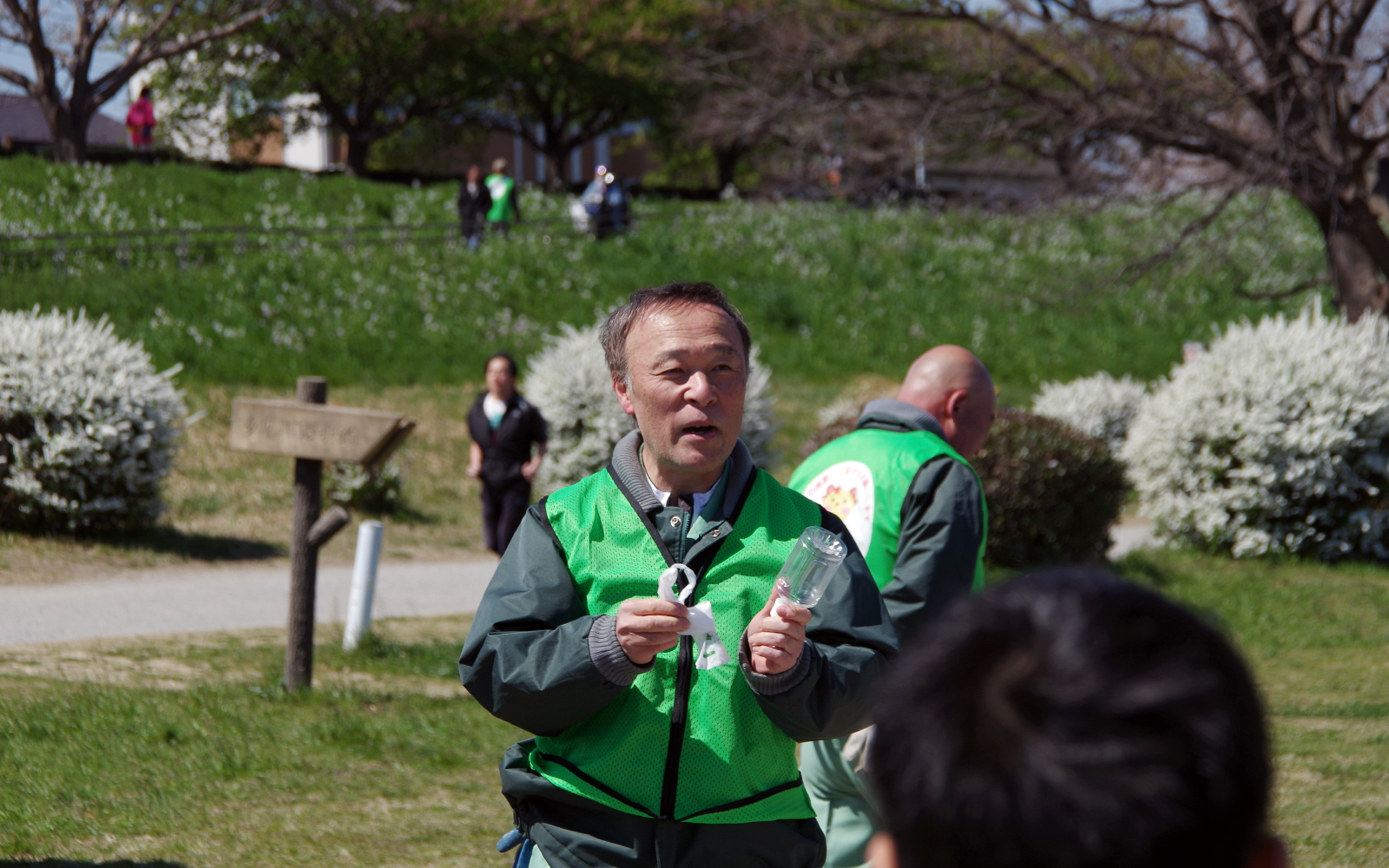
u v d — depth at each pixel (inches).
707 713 122.4
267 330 1111.6
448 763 317.1
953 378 203.3
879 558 180.9
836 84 1120.8
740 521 129.8
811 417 1109.1
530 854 131.0
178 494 745.6
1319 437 695.1
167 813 263.9
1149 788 41.9
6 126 2198.6
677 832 121.9
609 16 2235.5
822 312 1432.1
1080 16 885.8
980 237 1717.5
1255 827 44.4
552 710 119.3
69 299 1079.6
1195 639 46.0
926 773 44.9
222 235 1353.3
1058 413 1019.3
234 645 446.6
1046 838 42.4
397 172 2025.1
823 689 118.9
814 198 1537.9
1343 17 880.9
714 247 1560.0
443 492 845.8
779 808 125.2
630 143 2987.2
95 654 419.5
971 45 1003.3
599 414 733.9
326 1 1908.2
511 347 1192.2
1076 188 998.4
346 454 362.3
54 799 266.4
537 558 128.2
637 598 124.0
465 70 2263.8
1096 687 43.4
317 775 299.0
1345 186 877.2
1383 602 610.9
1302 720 395.2
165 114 2190.0
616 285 1400.1
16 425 622.8
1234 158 903.7
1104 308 1536.7
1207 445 727.1
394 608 555.8
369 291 1242.0
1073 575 49.1
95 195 1402.6
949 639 47.8
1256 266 1604.3
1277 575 677.9
